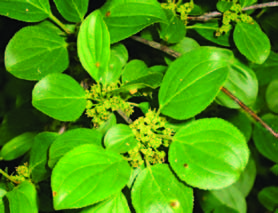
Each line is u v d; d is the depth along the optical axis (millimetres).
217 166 217
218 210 309
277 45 315
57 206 189
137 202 221
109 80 256
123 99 256
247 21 267
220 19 281
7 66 244
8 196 237
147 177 227
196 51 232
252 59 257
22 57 248
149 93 257
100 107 241
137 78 242
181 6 271
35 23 274
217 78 227
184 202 220
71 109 236
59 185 194
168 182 225
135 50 313
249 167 333
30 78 246
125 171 209
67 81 239
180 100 232
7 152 310
